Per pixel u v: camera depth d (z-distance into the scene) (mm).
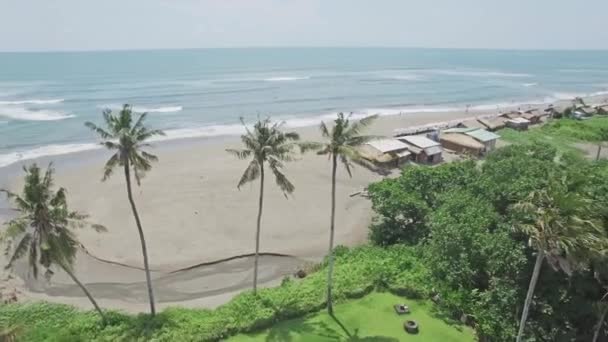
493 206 34375
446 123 98188
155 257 40156
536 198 22734
